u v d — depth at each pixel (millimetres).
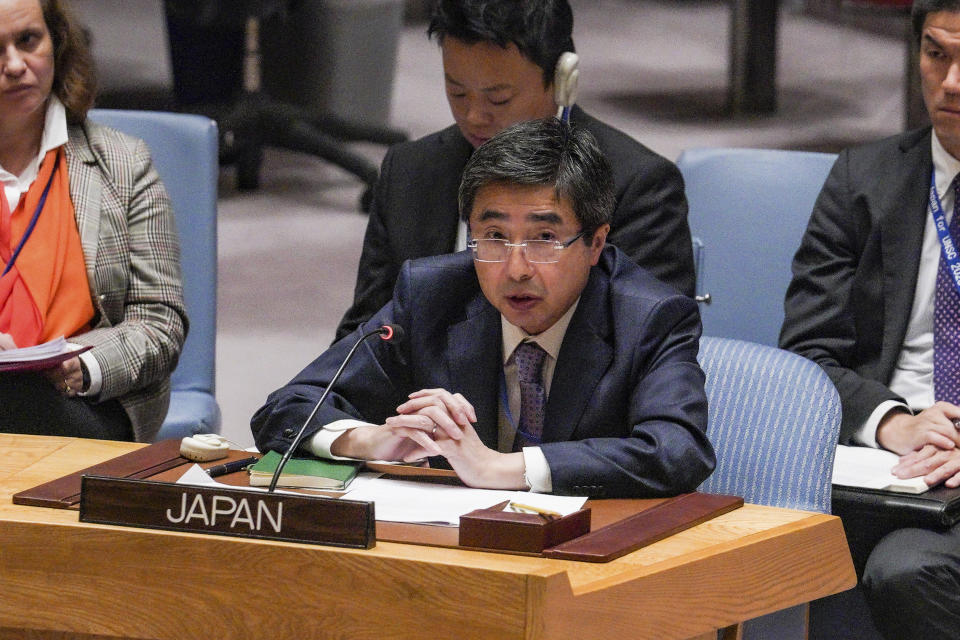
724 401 9055
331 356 8703
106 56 35031
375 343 8594
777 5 30625
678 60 37562
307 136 24938
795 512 7422
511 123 10297
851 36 40719
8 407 10156
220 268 21609
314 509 6355
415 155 11227
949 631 9305
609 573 6309
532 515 6539
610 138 10875
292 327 19172
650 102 32156
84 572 6637
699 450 7699
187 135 12867
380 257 11258
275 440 8086
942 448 9930
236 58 25609
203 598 6488
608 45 39406
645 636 6383
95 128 11414
